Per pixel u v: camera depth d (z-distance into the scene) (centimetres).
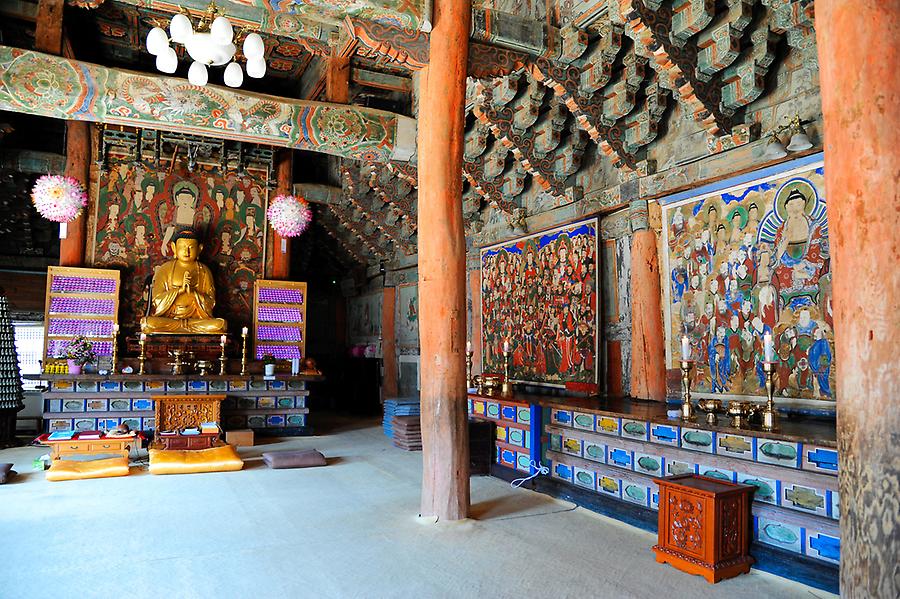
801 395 599
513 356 1052
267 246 1459
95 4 882
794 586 457
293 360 1270
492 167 1005
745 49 650
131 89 855
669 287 757
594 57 741
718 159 690
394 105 1396
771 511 489
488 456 857
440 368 621
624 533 586
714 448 543
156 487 764
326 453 1023
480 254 1170
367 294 1786
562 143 926
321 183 1633
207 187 1416
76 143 1294
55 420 1090
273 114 939
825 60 265
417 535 570
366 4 577
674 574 480
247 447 1086
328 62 1103
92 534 569
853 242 249
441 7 622
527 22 714
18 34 1160
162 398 1026
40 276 1589
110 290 1283
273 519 621
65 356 1209
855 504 245
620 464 648
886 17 248
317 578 464
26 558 502
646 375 776
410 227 1355
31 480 802
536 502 704
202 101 896
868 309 243
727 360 680
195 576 466
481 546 542
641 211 794
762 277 644
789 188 621
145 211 1359
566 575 475
